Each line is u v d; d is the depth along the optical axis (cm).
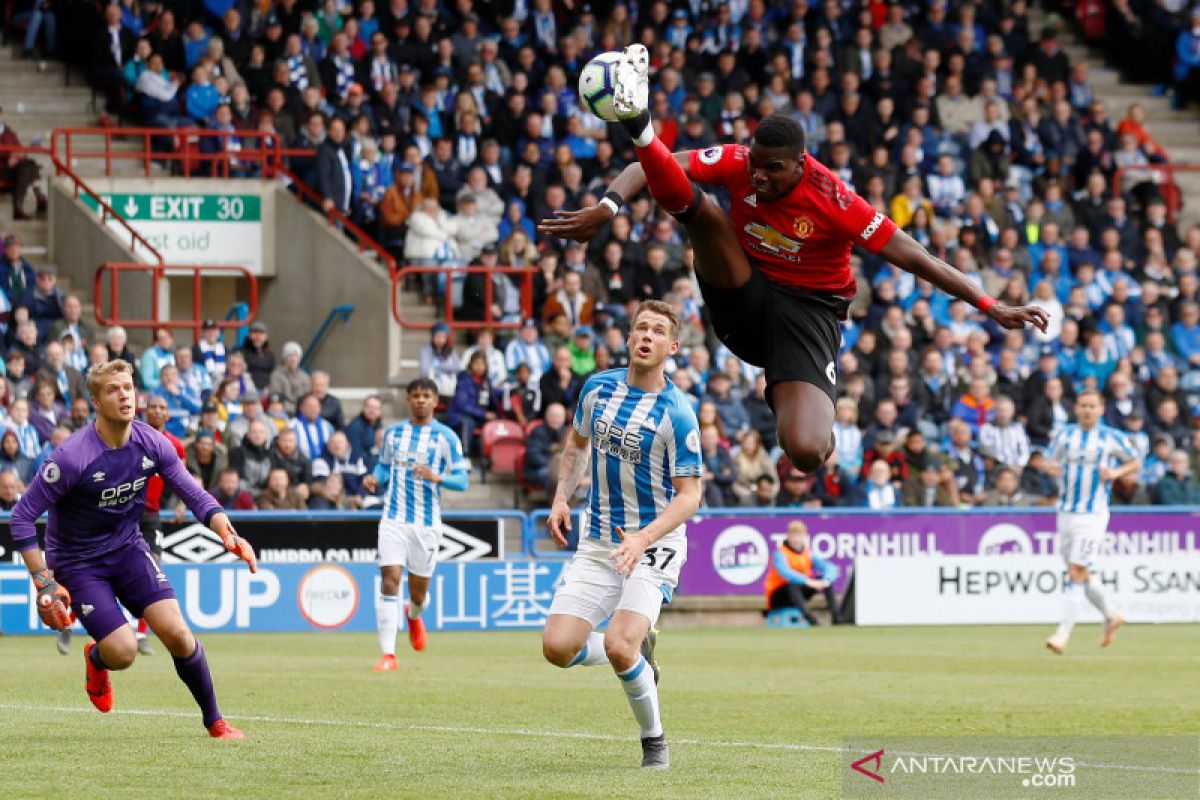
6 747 1006
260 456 2361
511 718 1208
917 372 2783
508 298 2908
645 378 936
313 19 3097
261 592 2239
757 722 1189
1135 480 2695
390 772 909
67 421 2373
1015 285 2988
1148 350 2994
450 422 2639
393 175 2994
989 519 2517
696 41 3294
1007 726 1167
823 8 3394
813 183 938
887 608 2438
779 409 961
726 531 2436
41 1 3134
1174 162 3706
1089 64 3859
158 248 2933
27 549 991
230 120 2994
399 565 1695
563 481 966
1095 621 2488
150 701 1310
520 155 3084
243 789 841
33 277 2580
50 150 2889
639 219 2988
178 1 3114
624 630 917
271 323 3000
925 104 3331
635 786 860
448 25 3244
